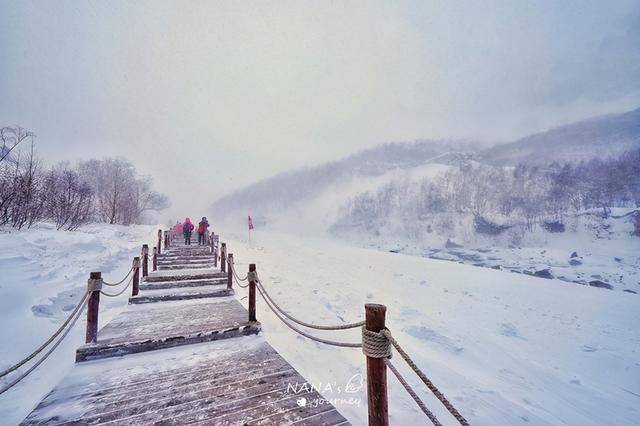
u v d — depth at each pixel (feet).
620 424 12.10
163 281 26.03
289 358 14.28
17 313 15.81
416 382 13.78
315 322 20.52
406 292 31.63
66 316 17.47
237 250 56.75
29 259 22.52
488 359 17.53
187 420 8.41
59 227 41.52
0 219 32.30
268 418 8.57
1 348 12.84
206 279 27.20
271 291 27.45
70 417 8.48
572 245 170.71
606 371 16.84
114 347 12.85
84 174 86.84
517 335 21.79
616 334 22.79
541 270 88.79
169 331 14.93
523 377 15.71
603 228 175.42
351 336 18.20
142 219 115.75
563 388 14.85
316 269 42.24
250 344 14.52
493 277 43.19
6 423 8.91
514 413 12.06
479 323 23.63
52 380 11.49
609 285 72.95
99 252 31.01
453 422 10.91
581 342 20.97
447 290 33.86
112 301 20.94
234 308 19.89
